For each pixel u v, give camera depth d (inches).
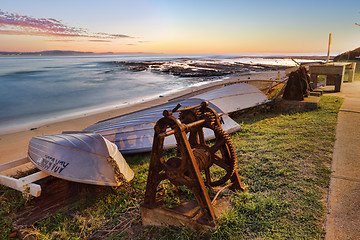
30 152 207.3
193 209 123.5
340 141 203.9
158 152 122.0
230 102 345.7
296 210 120.8
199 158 126.7
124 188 172.4
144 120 269.1
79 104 676.1
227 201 132.3
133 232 125.9
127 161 239.9
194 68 2087.8
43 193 176.7
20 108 633.0
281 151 191.5
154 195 127.8
